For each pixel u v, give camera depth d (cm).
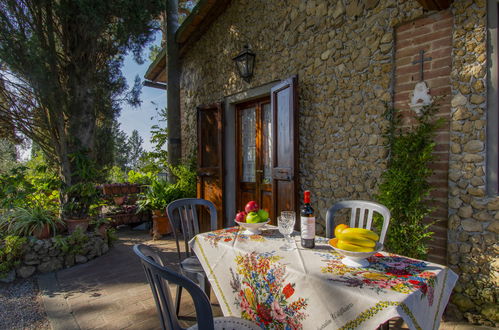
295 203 328
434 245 241
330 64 316
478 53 213
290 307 134
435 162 239
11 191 355
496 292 209
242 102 455
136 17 384
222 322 146
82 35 374
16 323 225
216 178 471
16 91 367
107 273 324
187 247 249
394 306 104
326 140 321
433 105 238
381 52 272
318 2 329
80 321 226
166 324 117
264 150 424
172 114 561
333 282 122
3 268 298
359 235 142
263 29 399
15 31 319
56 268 333
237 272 166
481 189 214
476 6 214
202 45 523
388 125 266
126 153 2194
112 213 547
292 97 325
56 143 388
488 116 211
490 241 211
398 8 259
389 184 250
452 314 226
